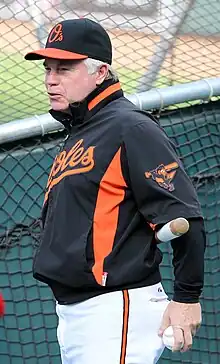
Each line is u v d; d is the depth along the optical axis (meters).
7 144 14.13
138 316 8.69
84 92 8.87
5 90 14.55
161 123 14.97
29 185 14.06
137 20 14.89
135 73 15.12
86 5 14.70
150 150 8.38
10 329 13.58
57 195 8.82
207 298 14.58
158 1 14.76
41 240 9.05
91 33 8.83
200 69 15.26
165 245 14.49
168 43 14.98
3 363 13.46
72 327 8.93
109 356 8.70
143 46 15.02
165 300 9.10
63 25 8.90
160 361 14.13
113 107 8.86
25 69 14.70
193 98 14.55
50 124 13.70
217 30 15.02
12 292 13.67
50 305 13.81
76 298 8.80
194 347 14.30
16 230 13.83
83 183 8.58
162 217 8.26
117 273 8.55
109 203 8.56
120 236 8.59
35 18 14.56
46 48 8.92
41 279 9.00
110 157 8.51
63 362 9.45
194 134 15.17
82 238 8.55
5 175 14.00
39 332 13.69
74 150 8.86
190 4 14.77
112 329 8.66
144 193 8.37
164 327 8.59
